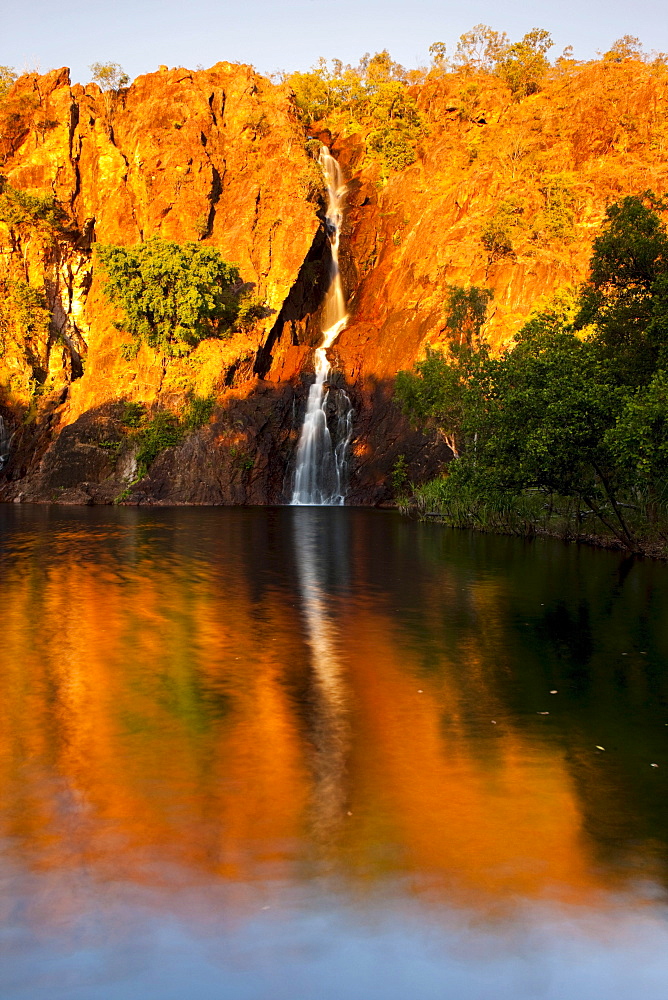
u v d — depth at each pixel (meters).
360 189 87.25
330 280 84.12
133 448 70.50
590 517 36.97
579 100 80.44
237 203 79.75
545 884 6.56
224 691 12.34
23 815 7.79
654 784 8.70
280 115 85.81
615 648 15.14
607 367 32.06
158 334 72.75
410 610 19.17
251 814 7.82
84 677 13.14
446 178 83.75
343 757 9.48
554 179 72.50
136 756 9.48
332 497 71.31
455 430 49.62
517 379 36.19
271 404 72.25
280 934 5.88
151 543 35.50
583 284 39.41
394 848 7.13
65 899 6.29
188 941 5.81
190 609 19.41
